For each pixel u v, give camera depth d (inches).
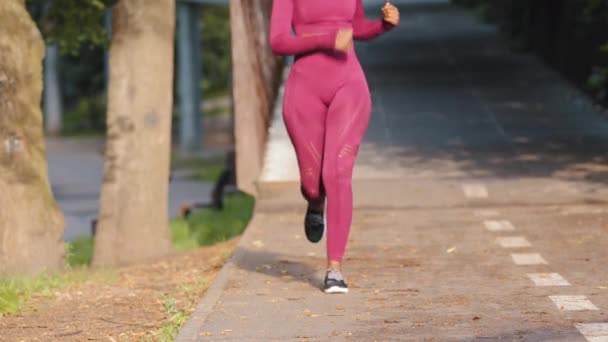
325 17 631.2
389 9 639.1
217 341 521.7
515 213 965.2
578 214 944.3
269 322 561.0
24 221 861.8
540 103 1675.7
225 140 3786.9
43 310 672.4
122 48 1045.8
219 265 829.2
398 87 1830.7
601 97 1669.5
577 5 1839.3
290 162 1226.6
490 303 594.9
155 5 1040.8
